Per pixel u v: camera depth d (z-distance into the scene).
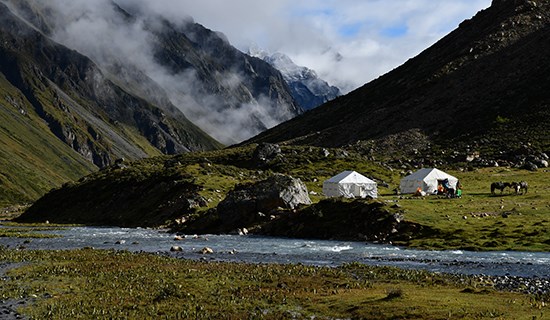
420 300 28.28
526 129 168.62
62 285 35.16
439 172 114.94
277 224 84.69
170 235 89.31
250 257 53.50
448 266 45.00
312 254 55.94
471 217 70.00
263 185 95.31
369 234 70.31
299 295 31.47
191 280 36.88
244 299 30.52
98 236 86.81
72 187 166.38
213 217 95.56
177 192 124.06
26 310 27.94
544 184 109.31
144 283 35.91
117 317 26.59
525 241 57.03
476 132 180.62
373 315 25.66
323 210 81.81
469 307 26.33
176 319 26.39
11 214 192.88
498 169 135.75
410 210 73.62
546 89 192.88
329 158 160.12
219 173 140.38
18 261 48.19
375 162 160.50
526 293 31.12
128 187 145.00
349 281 36.31
